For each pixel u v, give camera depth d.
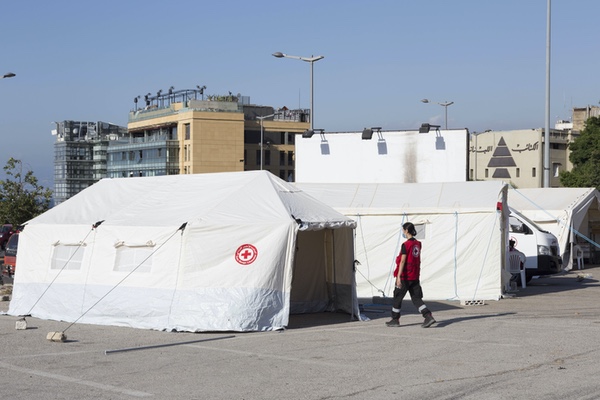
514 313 16.89
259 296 14.34
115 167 108.88
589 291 22.50
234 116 97.88
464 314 16.81
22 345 12.59
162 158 99.12
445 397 8.66
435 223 20.53
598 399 8.47
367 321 15.81
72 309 15.75
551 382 9.33
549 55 31.66
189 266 14.61
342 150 30.41
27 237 17.17
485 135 103.44
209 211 15.13
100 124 118.25
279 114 108.06
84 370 10.40
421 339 12.95
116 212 16.59
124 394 8.95
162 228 15.06
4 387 9.32
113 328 14.73
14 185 43.56
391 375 9.91
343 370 10.30
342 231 16.78
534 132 98.06
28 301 16.61
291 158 105.56
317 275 17.36
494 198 20.47
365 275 21.00
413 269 14.48
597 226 35.19
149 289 14.86
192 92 100.81
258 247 14.60
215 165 97.31
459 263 20.23
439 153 29.03
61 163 113.75
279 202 15.34
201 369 10.46
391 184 22.38
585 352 11.37
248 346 12.48
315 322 15.73
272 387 9.29
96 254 15.85
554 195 31.92
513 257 23.23
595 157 64.88
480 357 11.09
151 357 11.45
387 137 29.73
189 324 14.16
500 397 8.62
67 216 17.14
